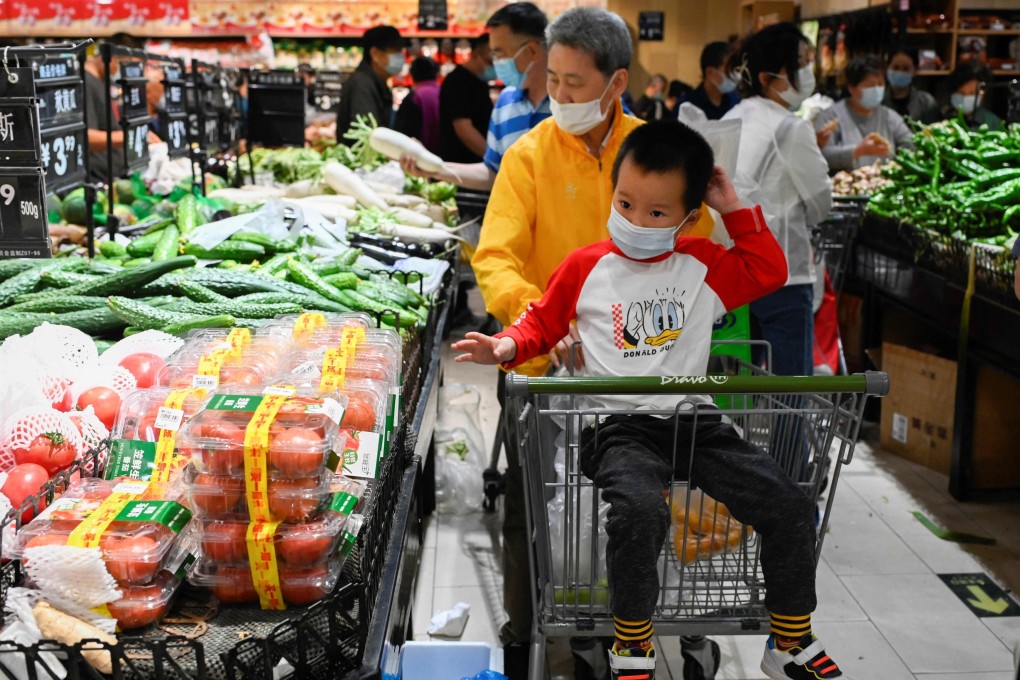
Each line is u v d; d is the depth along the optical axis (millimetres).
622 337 1941
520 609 2590
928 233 3924
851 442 1750
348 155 5691
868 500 3803
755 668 2668
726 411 1738
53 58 2939
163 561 1381
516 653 2615
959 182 4062
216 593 1426
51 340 2029
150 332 2229
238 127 5668
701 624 1854
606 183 2453
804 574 1671
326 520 1425
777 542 1681
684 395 1880
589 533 1937
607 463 1758
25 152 2777
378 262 3547
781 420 2191
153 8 9297
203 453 1396
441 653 2137
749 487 1715
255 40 9102
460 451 3828
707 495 1917
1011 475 3816
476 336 1929
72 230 3721
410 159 3807
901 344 4633
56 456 1683
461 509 3648
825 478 2084
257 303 2600
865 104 5461
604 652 2500
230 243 3111
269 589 1396
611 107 2416
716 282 1955
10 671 1270
